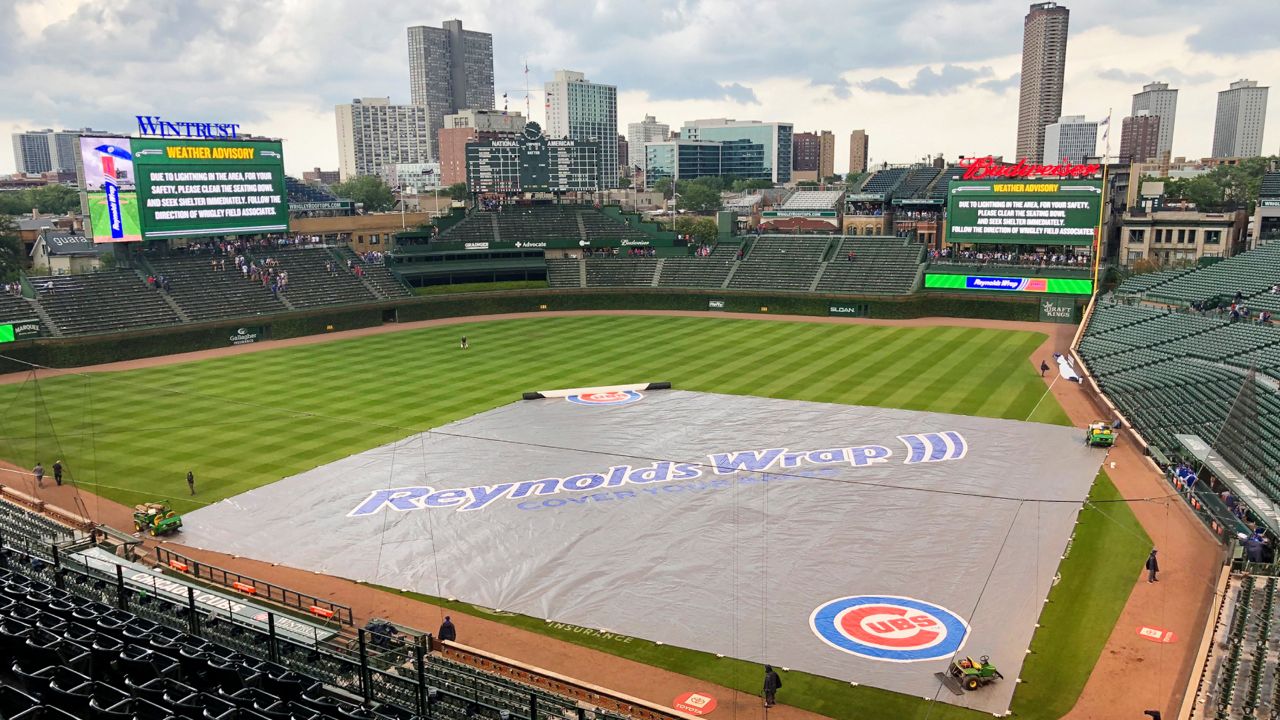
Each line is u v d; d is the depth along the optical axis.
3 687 22.66
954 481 51.72
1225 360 68.31
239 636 30.72
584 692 29.94
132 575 35.59
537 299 126.19
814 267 123.06
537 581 40.25
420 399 73.19
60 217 188.62
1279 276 85.31
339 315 110.81
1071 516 46.22
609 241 135.50
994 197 109.88
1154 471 53.34
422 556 43.16
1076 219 105.88
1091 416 65.12
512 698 28.03
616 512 47.81
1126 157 141.00
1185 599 37.03
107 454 59.22
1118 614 35.88
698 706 30.38
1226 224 122.00
